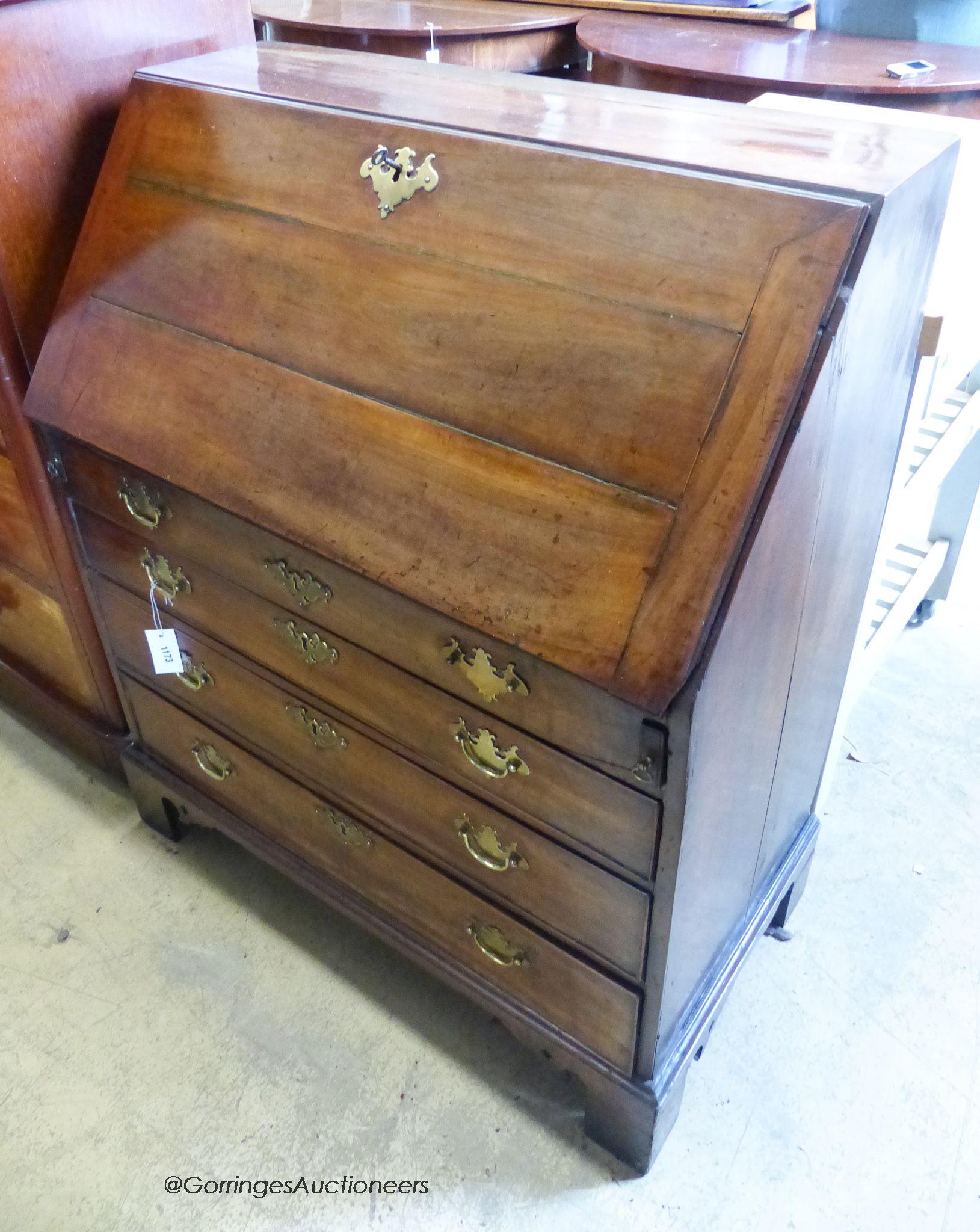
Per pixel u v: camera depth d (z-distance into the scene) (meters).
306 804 1.25
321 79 1.08
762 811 1.11
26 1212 1.12
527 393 0.83
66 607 1.39
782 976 1.34
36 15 1.06
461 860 1.08
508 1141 1.18
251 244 1.00
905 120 1.20
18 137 1.09
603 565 0.79
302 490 0.94
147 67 1.13
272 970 1.37
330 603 0.99
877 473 1.01
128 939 1.41
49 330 1.14
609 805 0.88
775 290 0.74
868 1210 1.11
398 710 1.01
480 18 2.18
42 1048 1.28
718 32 2.11
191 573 1.14
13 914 1.44
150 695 1.37
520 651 0.83
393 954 1.39
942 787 1.63
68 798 1.62
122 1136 1.19
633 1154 1.13
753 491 0.73
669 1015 1.04
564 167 0.84
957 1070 1.24
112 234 1.10
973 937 1.40
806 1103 1.21
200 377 1.02
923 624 1.98
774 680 0.95
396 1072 1.25
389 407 0.91
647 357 0.78
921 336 0.96
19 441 1.21
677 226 0.78
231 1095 1.23
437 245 0.89
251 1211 1.12
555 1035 1.11
